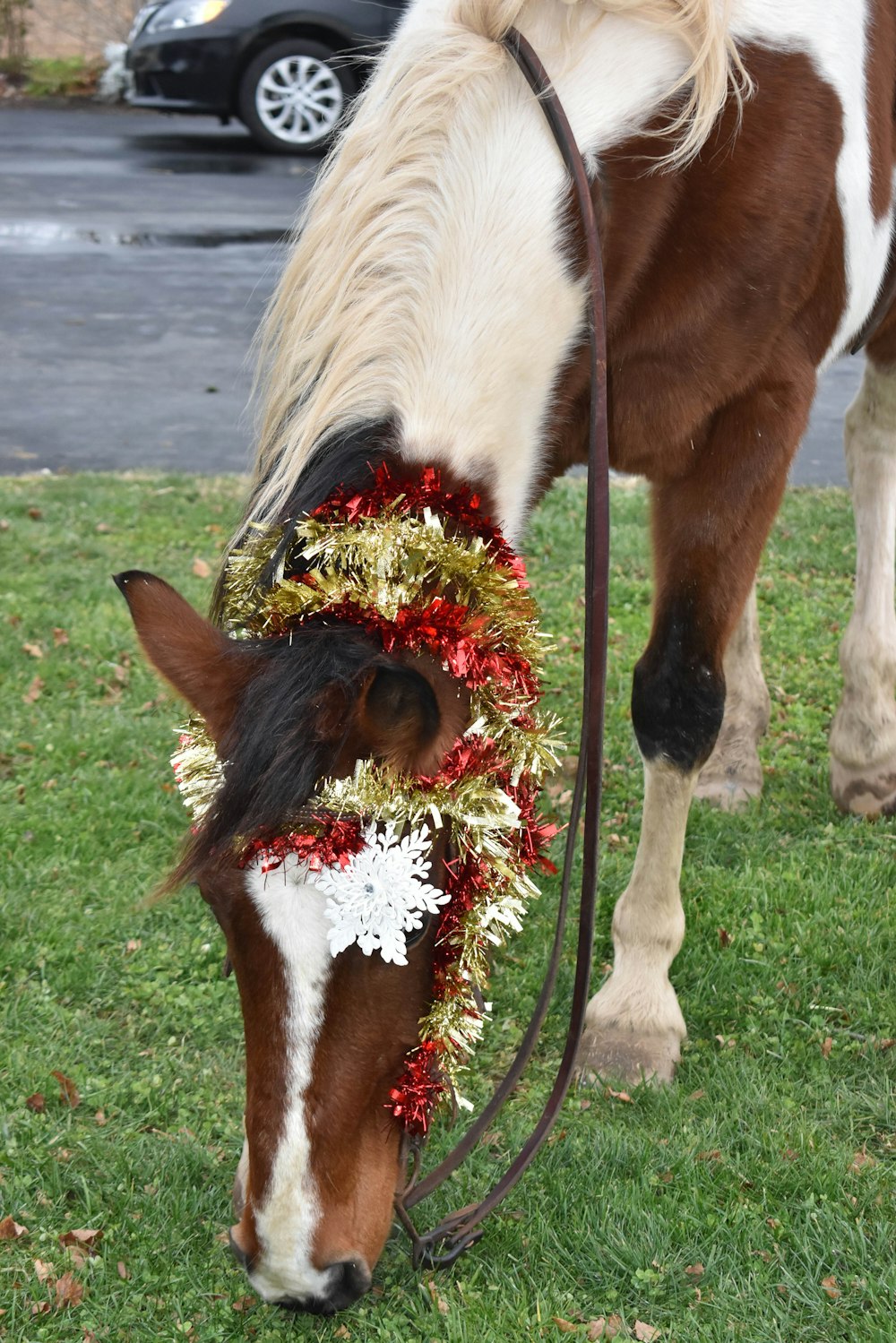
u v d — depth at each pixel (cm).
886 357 373
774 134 271
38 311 887
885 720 388
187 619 195
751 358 278
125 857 380
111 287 934
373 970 190
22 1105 288
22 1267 246
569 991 322
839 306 301
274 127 1295
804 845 379
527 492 250
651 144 255
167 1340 230
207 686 191
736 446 283
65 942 342
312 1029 188
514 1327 229
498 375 234
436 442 226
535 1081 293
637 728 292
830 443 752
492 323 233
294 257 243
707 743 287
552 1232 248
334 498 213
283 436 231
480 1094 289
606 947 340
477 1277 241
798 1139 269
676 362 272
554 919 350
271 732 182
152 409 755
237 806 181
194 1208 258
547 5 253
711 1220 249
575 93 249
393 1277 241
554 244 239
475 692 208
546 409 249
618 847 385
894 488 388
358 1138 196
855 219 295
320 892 186
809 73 278
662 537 291
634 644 502
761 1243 246
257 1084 190
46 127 1455
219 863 187
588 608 230
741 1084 286
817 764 428
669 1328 230
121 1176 267
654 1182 259
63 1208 262
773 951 332
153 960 337
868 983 320
